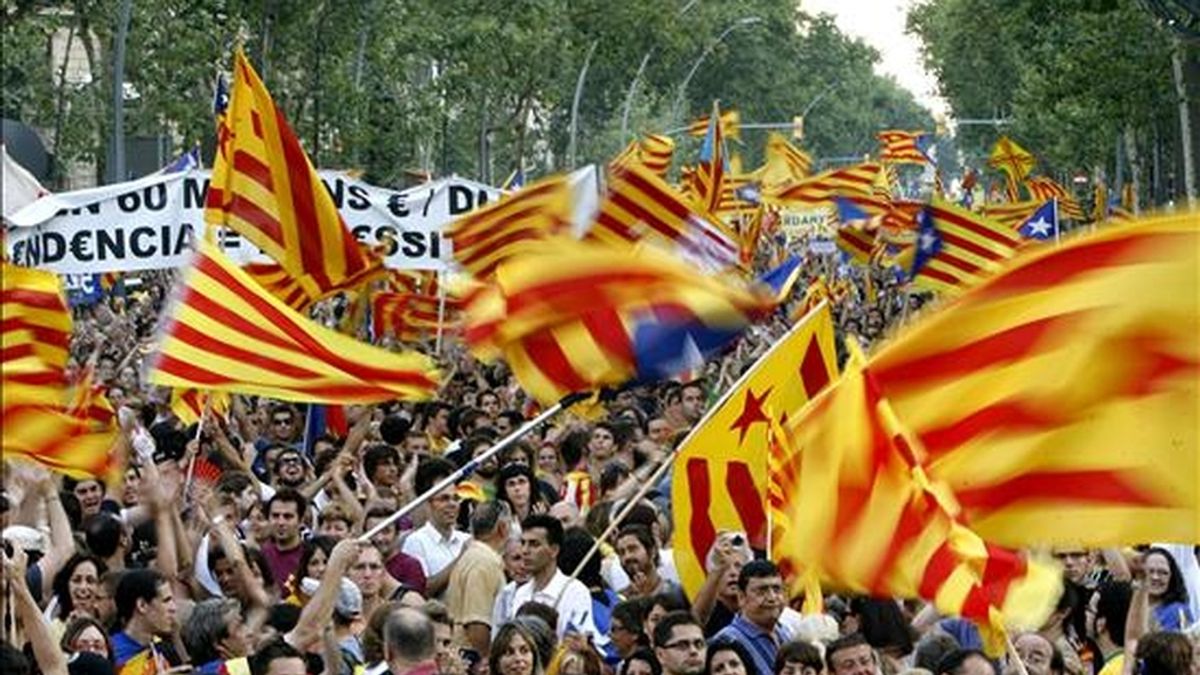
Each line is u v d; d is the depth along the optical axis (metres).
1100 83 87.62
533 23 118.31
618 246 20.19
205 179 33.84
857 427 14.72
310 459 32.38
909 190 180.50
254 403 38.94
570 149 125.88
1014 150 90.44
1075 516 14.31
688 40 146.50
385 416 35.50
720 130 40.81
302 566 21.97
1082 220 91.06
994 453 14.49
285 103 92.00
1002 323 14.46
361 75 97.19
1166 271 14.11
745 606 20.05
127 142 84.50
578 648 19.97
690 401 35.47
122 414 28.45
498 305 19.42
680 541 22.62
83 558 20.67
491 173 139.88
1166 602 22.27
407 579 24.73
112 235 33.84
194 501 24.97
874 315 62.75
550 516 22.55
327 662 19.61
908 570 14.54
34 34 79.12
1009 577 14.31
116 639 19.72
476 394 40.06
